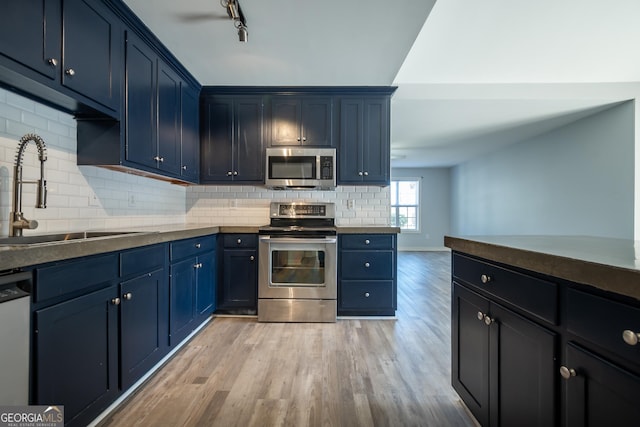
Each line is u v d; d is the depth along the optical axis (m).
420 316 2.91
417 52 2.89
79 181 1.93
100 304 1.35
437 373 1.86
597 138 3.98
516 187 5.63
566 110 3.85
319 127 3.02
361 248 2.79
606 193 3.86
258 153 3.03
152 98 2.19
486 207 6.62
